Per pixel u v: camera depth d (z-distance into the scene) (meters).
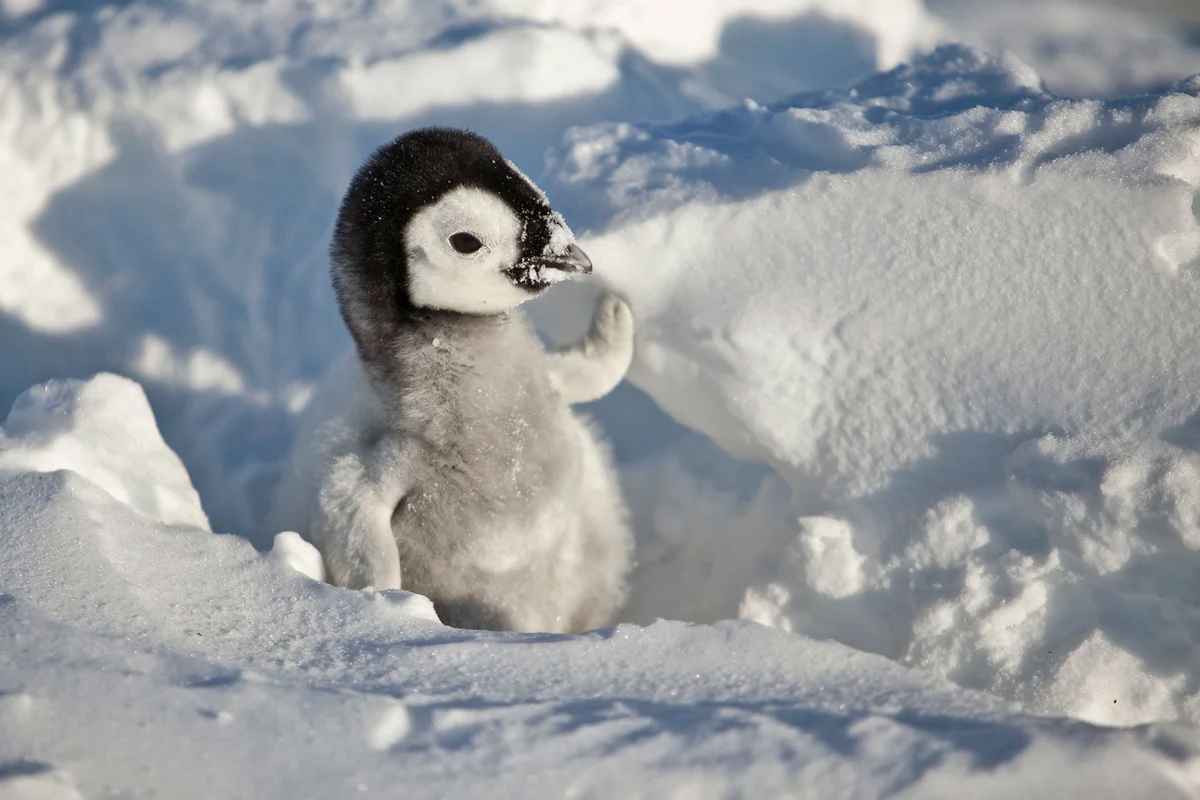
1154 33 13.80
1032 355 7.31
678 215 8.42
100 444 8.23
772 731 5.12
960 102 9.16
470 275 7.70
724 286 8.34
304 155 11.26
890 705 5.48
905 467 7.58
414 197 7.59
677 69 12.10
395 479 7.88
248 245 11.30
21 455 7.71
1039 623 6.91
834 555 7.59
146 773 4.75
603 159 9.30
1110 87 13.11
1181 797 4.80
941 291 7.67
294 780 4.77
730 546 8.97
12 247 11.27
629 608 9.37
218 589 6.40
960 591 7.03
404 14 11.52
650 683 5.65
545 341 10.40
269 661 5.70
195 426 10.84
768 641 6.00
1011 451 7.18
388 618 6.23
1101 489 6.65
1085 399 7.05
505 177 7.73
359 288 7.92
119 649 5.47
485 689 5.51
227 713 5.06
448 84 11.00
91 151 11.34
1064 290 7.35
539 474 8.20
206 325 11.23
